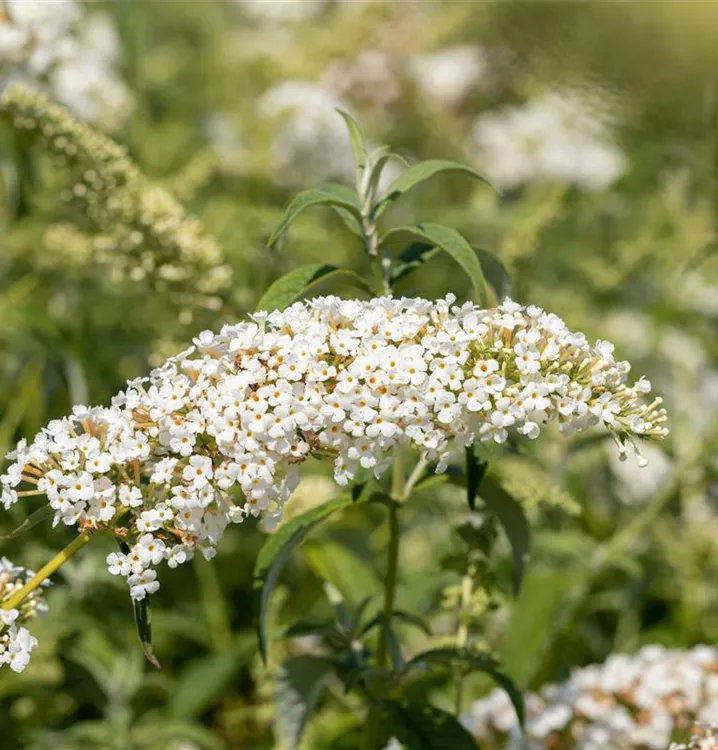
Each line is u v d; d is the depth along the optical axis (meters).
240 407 3.15
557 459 7.06
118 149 5.51
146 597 3.27
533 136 10.95
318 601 7.35
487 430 3.24
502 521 4.50
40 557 6.45
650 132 9.45
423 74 11.74
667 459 6.86
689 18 7.44
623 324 8.74
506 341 3.26
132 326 7.80
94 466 3.18
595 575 6.58
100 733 5.93
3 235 7.49
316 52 11.55
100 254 5.83
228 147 10.24
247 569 7.91
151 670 7.13
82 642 6.27
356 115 11.51
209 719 7.00
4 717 6.36
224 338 3.28
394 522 4.29
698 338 8.70
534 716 5.20
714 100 8.07
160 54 11.74
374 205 4.31
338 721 5.84
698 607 7.21
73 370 6.84
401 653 4.33
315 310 3.34
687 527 7.25
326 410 3.19
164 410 3.18
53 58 7.22
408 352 3.18
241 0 13.77
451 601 4.82
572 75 9.22
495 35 10.54
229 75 11.79
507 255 6.42
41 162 7.18
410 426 3.22
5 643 3.32
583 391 3.19
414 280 8.80
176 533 3.23
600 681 5.16
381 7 11.36
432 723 4.24
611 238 10.48
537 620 6.13
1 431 6.95
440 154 11.67
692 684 5.00
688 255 9.04
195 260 5.62
